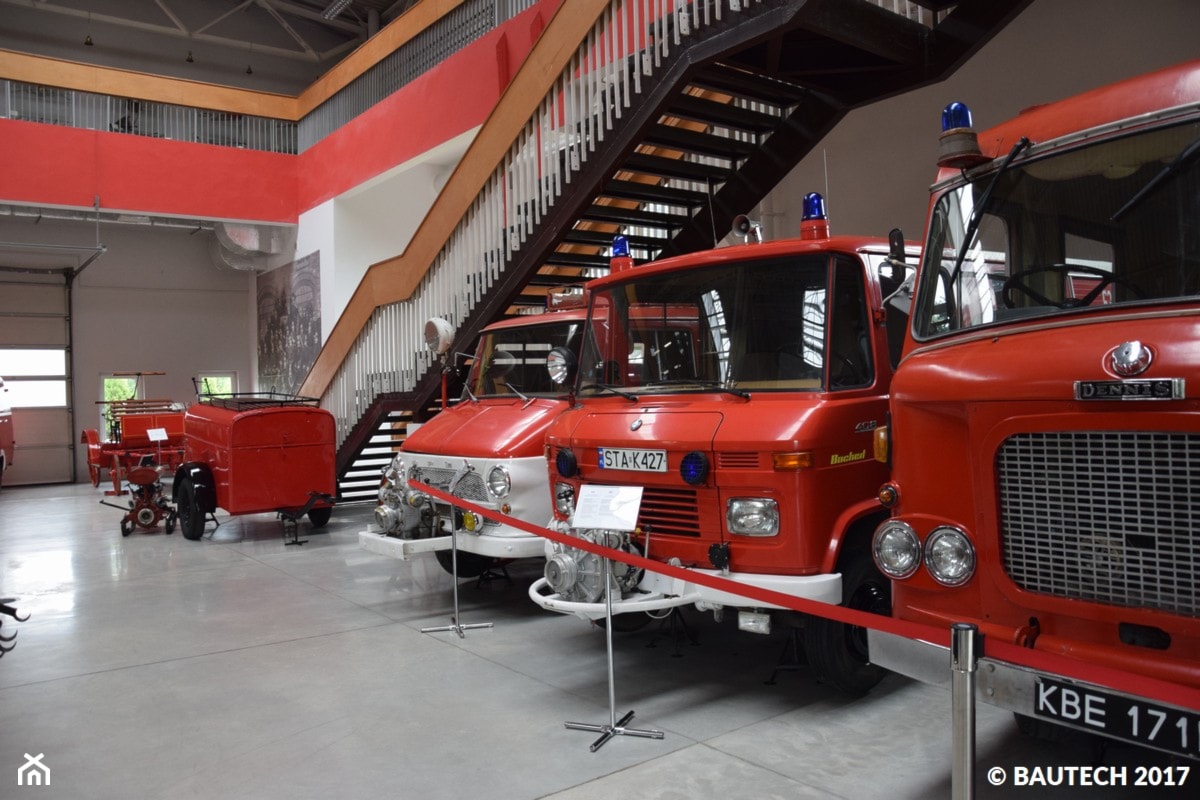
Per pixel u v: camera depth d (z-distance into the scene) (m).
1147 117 2.73
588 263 8.59
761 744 3.52
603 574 4.02
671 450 3.96
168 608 6.21
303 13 19.11
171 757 3.58
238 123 17.31
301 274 17.52
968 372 2.68
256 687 4.44
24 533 10.32
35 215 15.66
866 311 4.08
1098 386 2.31
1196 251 2.53
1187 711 2.05
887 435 3.35
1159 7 6.10
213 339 19.73
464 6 13.40
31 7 17.20
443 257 8.69
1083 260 2.77
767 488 3.72
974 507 2.64
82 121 15.80
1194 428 2.16
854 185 8.54
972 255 3.07
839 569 3.87
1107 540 2.35
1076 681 2.23
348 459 10.38
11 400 17.45
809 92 7.21
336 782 3.29
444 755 3.51
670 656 4.77
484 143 8.13
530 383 6.18
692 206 8.23
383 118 14.94
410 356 9.18
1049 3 6.81
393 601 6.30
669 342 4.41
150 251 18.98
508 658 4.83
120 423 14.38
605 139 6.88
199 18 18.86
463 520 5.46
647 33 6.44
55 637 5.50
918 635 2.56
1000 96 7.21
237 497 8.55
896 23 6.21
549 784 3.21
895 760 3.32
